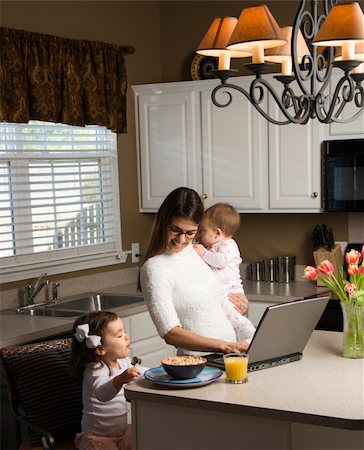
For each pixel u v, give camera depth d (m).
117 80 5.07
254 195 4.95
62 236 4.81
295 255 5.21
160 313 2.69
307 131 4.73
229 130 5.00
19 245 4.50
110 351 3.00
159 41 5.64
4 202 4.46
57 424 3.20
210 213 3.96
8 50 4.22
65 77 4.60
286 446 2.23
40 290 4.49
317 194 4.74
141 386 2.50
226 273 3.87
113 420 2.94
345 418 2.10
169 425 2.45
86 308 4.75
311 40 2.83
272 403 2.25
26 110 4.32
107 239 5.22
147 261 2.77
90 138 5.05
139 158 5.39
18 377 3.22
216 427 2.35
